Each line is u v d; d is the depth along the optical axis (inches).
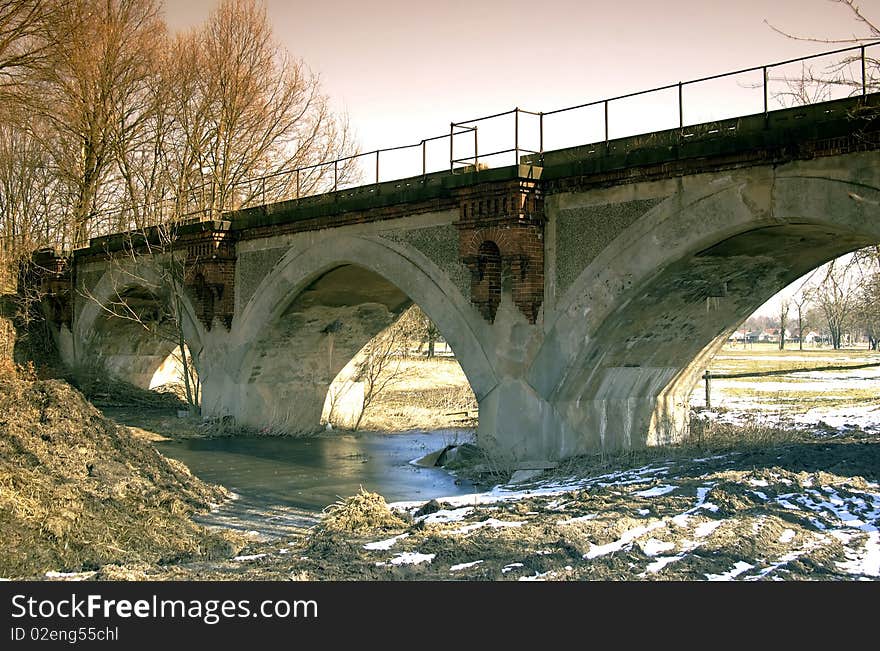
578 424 611.8
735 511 393.7
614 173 553.6
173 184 1325.0
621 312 560.4
